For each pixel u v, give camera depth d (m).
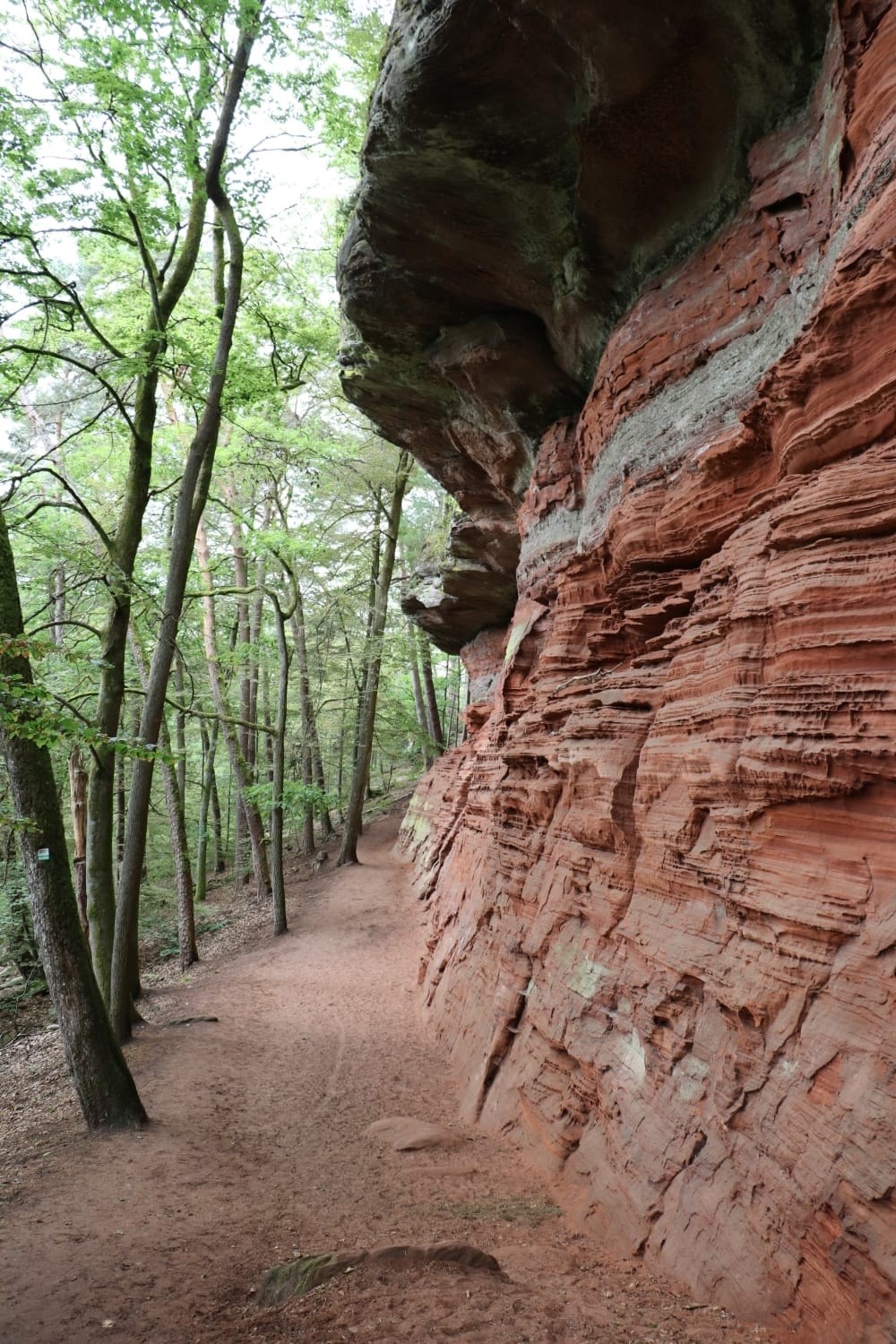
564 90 8.45
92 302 14.80
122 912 12.56
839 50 6.26
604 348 11.14
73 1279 5.79
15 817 8.84
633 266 9.90
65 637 19.88
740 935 5.54
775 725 5.18
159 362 11.64
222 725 28.72
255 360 15.38
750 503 6.43
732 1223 4.91
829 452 5.47
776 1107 4.80
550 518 12.73
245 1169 8.15
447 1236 6.26
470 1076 10.24
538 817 9.88
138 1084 10.77
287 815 34.38
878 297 5.00
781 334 7.42
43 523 17.08
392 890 23.38
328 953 18.55
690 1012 6.05
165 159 11.00
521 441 14.12
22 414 17.98
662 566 8.25
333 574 31.95
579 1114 7.39
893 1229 3.83
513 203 10.01
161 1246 6.30
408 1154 8.41
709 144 8.28
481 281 11.72
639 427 9.19
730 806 5.67
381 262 12.22
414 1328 4.36
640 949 6.74
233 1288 5.61
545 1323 4.41
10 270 10.10
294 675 33.22
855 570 4.93
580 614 9.95
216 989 16.42
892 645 4.59
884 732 4.51
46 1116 10.55
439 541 25.61
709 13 7.20
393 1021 13.77
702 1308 4.69
